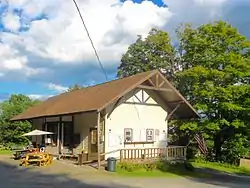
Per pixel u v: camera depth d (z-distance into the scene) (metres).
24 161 25.44
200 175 27.09
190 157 39.22
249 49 36.50
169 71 47.22
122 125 28.36
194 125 34.44
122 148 28.08
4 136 46.12
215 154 40.34
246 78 35.53
